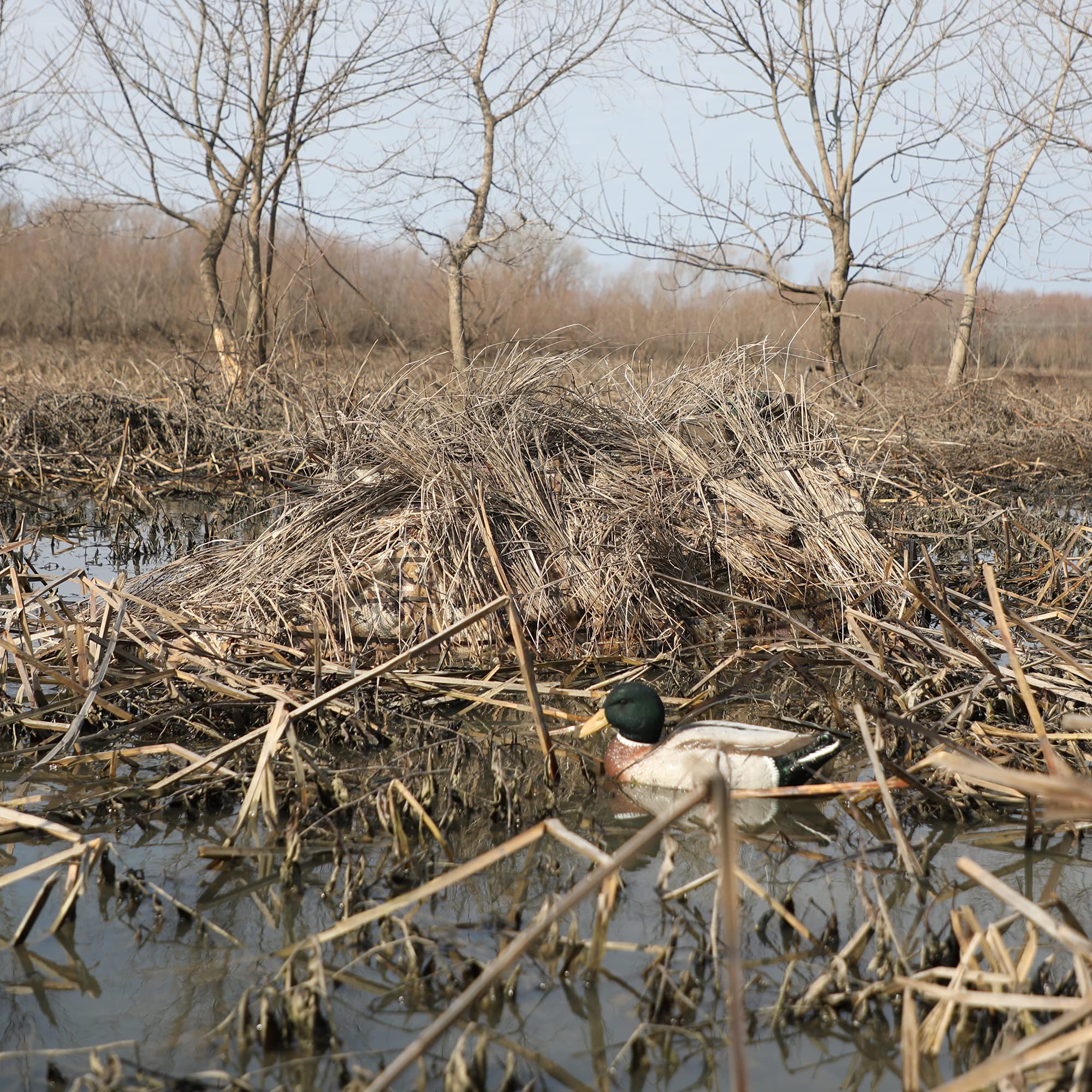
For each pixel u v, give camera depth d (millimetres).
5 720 5965
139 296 42594
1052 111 21266
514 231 21234
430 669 7227
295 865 4609
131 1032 3570
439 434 8875
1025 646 7207
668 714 6637
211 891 4504
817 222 21188
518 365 9852
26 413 15867
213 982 3861
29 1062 3414
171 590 8086
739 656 7469
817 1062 3439
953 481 13703
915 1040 3215
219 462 15094
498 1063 3428
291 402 14203
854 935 4062
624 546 8211
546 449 9078
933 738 5117
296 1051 3480
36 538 7367
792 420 9844
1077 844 4965
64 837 4473
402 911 4289
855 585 8320
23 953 4043
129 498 13430
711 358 10672
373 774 5609
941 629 7816
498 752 5660
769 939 4129
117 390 17422
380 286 34625
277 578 7754
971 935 3965
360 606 7625
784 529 8812
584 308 33906
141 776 5641
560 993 3771
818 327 22156
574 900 2973
